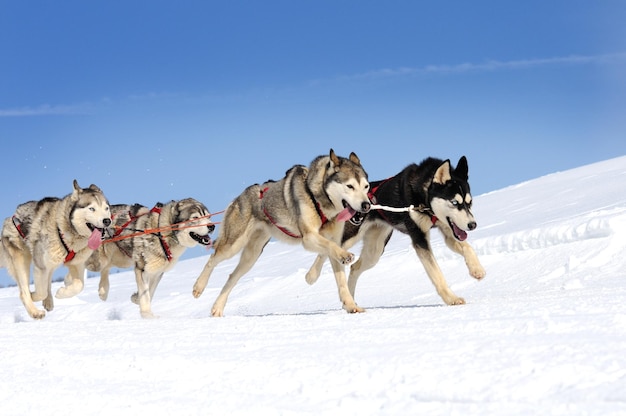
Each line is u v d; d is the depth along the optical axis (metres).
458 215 6.06
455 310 4.97
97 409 3.09
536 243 8.88
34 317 7.33
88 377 3.73
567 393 2.61
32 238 7.25
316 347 3.91
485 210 15.38
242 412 2.84
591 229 8.32
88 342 4.77
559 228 8.72
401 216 6.50
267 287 10.73
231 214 7.23
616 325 3.62
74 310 10.40
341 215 6.27
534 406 2.51
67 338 5.05
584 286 6.60
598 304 4.42
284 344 4.11
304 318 5.34
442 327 4.14
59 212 7.17
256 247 7.28
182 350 4.20
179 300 11.05
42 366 4.08
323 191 6.34
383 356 3.46
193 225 7.76
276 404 2.90
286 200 6.60
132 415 2.96
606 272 7.36
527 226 10.32
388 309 5.83
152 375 3.63
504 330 3.81
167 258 7.90
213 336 4.66
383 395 2.84
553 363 2.96
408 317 4.82
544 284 7.51
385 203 6.67
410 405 2.67
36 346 4.72
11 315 9.77
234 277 7.35
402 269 9.98
